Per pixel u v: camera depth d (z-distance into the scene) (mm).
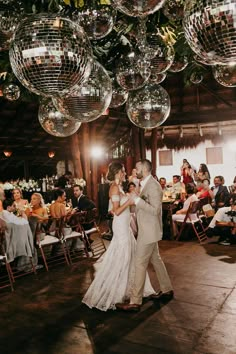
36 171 14344
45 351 2801
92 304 3662
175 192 8672
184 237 7223
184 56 2102
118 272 3656
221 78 1797
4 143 11547
